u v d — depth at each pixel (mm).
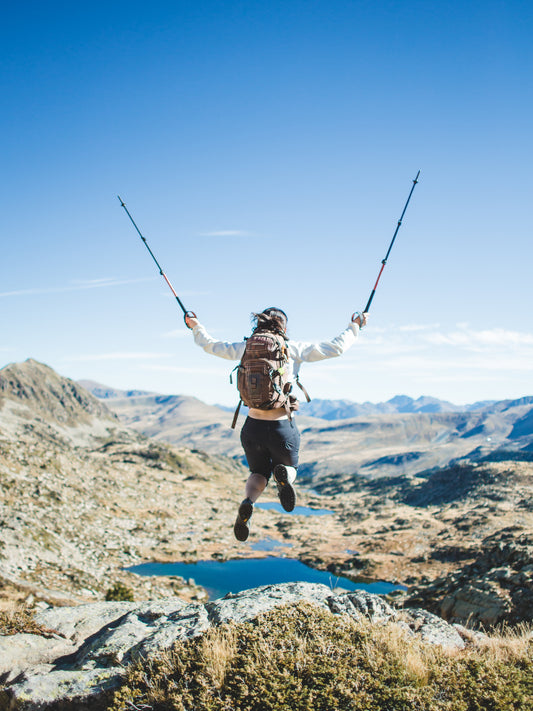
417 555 96125
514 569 35125
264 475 5141
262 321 5012
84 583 59656
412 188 5832
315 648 6449
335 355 4973
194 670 6289
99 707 6332
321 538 123688
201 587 77875
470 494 152500
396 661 6176
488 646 7441
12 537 65250
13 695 6547
